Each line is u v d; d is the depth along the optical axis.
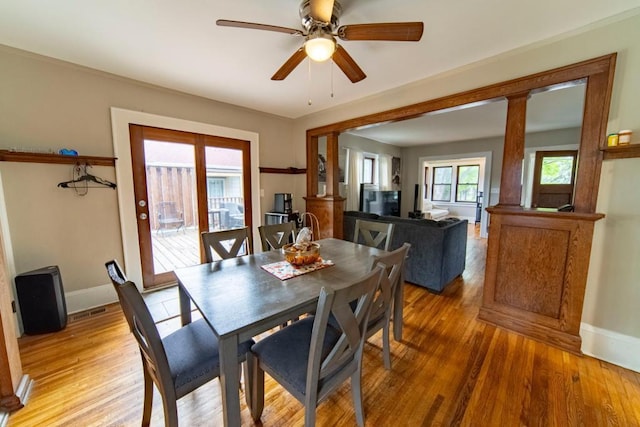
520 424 1.35
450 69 2.42
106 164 2.61
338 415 1.41
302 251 1.78
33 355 1.87
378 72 2.49
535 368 1.75
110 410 1.43
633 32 1.62
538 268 2.04
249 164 3.85
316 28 1.51
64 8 1.58
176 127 3.04
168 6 1.57
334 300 0.98
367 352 1.94
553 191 5.07
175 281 3.21
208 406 1.47
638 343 1.72
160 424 1.35
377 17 1.69
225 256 2.08
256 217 3.95
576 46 1.82
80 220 2.51
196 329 1.44
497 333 2.17
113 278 1.06
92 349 1.95
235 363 1.06
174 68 2.41
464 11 1.63
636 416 1.39
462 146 6.23
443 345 2.01
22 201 2.21
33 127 2.24
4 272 1.48
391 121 3.05
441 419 1.38
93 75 2.49
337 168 3.83
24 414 1.40
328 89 2.93
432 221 3.20
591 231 1.80
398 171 7.14
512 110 2.13
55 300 2.15
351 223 3.86
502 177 2.22
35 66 2.21
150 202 2.96
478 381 1.64
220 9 1.61
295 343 1.32
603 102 1.73
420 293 2.96
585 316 1.90
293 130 4.36
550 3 1.55
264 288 1.42
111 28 1.80
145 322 1.00
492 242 2.26
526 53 2.02
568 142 4.82
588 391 1.55
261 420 1.38
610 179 1.76
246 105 3.55
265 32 1.84
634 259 1.72
